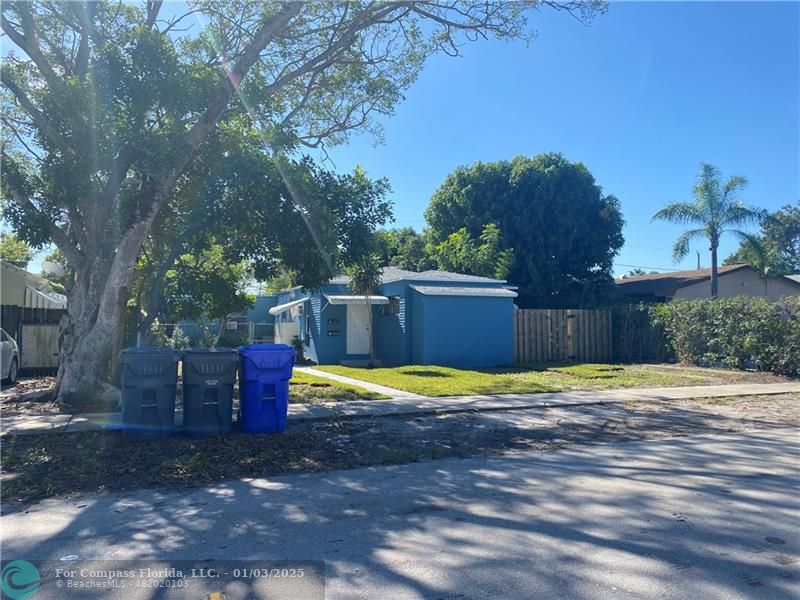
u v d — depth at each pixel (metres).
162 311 15.02
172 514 5.92
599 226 34.75
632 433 10.08
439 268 33.53
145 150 10.41
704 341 20.88
